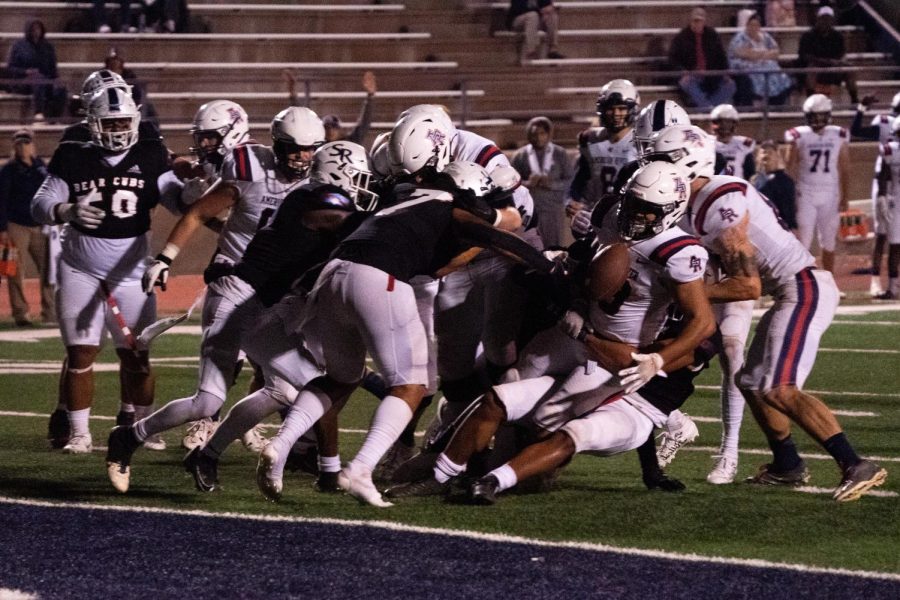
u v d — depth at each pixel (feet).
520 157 125.59
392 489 51.08
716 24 185.57
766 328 52.95
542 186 124.36
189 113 159.53
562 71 172.45
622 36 180.45
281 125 55.57
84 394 62.39
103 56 163.12
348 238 49.21
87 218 60.08
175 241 55.57
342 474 48.21
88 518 47.73
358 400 78.74
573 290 50.55
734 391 55.16
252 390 64.54
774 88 162.40
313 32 175.52
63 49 161.27
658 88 164.55
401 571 40.81
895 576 40.50
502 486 49.16
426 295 58.95
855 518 48.26
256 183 56.29
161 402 76.84
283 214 52.03
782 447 54.13
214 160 64.54
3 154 148.15
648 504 50.47
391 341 48.19
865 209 162.40
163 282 55.36
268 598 38.27
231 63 168.86
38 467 58.23
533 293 52.39
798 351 52.11
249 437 63.46
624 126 81.97
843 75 163.94
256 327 51.75
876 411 72.79
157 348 101.04
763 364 52.44
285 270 51.62
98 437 67.00
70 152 61.72
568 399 50.19
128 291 62.49
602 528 46.50
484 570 40.93
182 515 48.21
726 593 38.78
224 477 56.44
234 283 53.16
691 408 74.69
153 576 40.32
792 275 53.06
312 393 49.78
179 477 56.34
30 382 84.84
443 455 50.11
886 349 96.22
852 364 89.56
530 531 45.93
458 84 170.60
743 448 63.26
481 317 57.72
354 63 173.06
